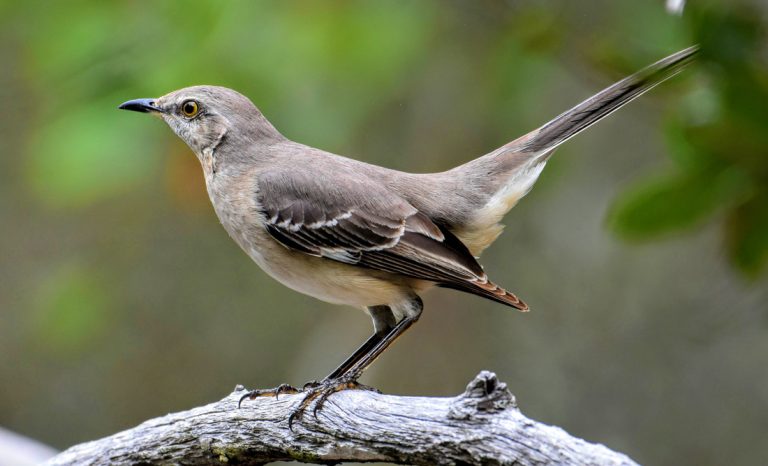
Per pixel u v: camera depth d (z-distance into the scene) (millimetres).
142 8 12117
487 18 12523
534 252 14453
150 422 7578
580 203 14438
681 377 13703
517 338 14148
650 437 13578
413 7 12844
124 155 11914
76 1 12211
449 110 13992
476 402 6328
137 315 15828
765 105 8047
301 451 7062
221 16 11922
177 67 11867
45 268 16203
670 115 8766
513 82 12555
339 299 8578
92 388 16031
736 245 8547
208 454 7379
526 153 8836
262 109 12078
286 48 12344
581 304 14203
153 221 15805
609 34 11141
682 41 9711
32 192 14734
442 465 6441
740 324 13180
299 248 8406
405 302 8367
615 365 13875
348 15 12578
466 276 8195
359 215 8352
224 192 8812
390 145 14211
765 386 13508
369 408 6832
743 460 13320
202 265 16000
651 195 8609
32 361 16297
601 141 14516
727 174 8453
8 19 12602
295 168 8633
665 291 13930
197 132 9008
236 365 15734
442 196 8625
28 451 9578
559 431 6137
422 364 13867
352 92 12711
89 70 12078
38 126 13453
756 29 8211
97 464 7574
